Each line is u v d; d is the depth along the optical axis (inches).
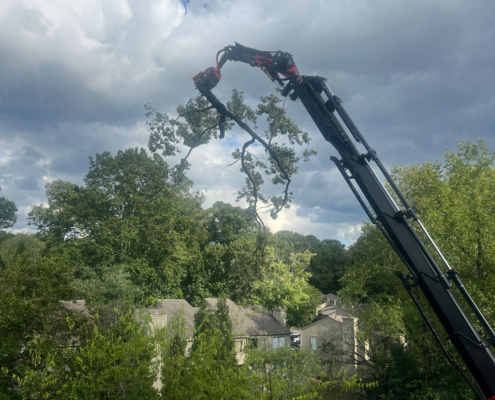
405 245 200.8
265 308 1485.0
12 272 609.0
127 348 406.9
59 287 657.6
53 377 405.4
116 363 454.0
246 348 498.9
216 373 420.8
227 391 402.0
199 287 1722.4
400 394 978.7
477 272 879.1
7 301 552.1
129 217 1551.4
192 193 1998.0
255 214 370.6
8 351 537.3
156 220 1579.7
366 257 1250.0
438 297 191.3
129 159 1584.6
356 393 1069.1
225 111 316.5
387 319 959.6
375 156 215.2
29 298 602.5
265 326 1288.1
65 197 1706.4
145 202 1550.2
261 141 331.9
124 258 1529.3
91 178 1667.1
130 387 396.2
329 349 1249.4
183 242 1733.5
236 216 1914.4
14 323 572.4
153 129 373.1
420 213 967.0
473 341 182.4
